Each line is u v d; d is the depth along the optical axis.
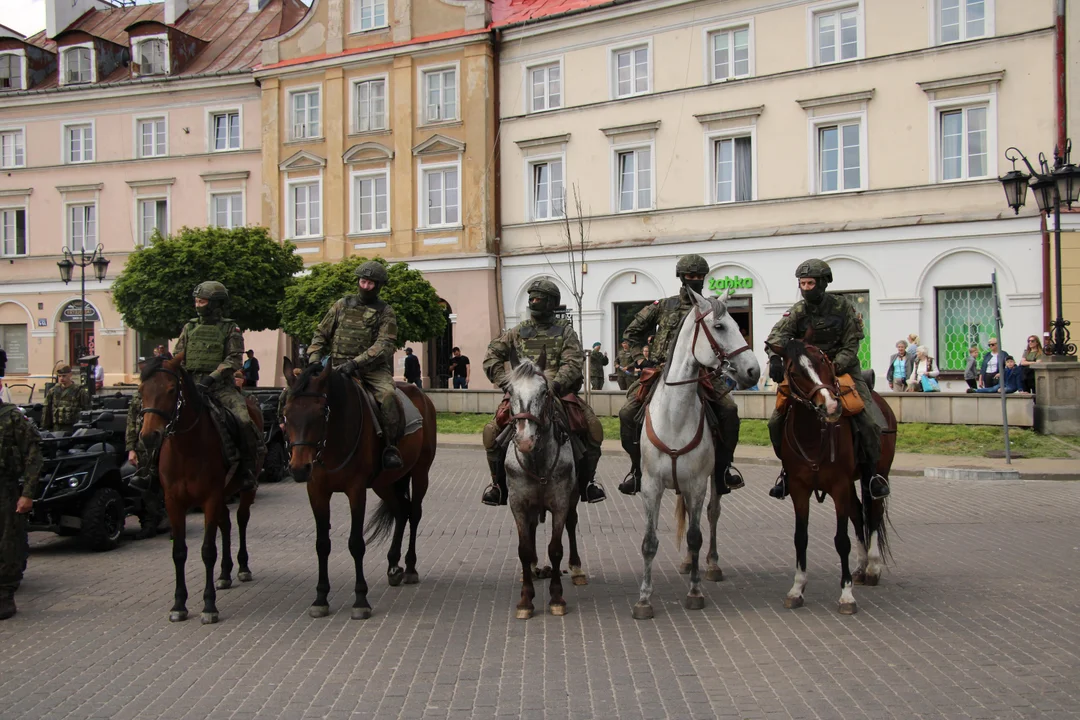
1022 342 25.84
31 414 15.98
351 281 27.33
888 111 27.86
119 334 40.28
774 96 29.56
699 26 30.70
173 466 8.01
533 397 7.22
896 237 27.58
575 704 5.71
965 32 26.97
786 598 7.97
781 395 8.10
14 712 5.78
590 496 8.49
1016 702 5.62
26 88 42.38
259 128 38.78
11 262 42.00
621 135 32.22
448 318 34.66
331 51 36.81
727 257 30.33
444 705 5.74
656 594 8.57
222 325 9.12
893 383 25.73
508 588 8.98
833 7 28.55
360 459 8.14
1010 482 16.41
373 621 7.81
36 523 11.29
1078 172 19.38
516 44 34.16
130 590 9.30
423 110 35.28
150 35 40.44
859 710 5.54
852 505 8.34
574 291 30.23
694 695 5.82
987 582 8.81
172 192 40.00
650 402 8.05
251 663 6.68
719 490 8.67
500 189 34.66
